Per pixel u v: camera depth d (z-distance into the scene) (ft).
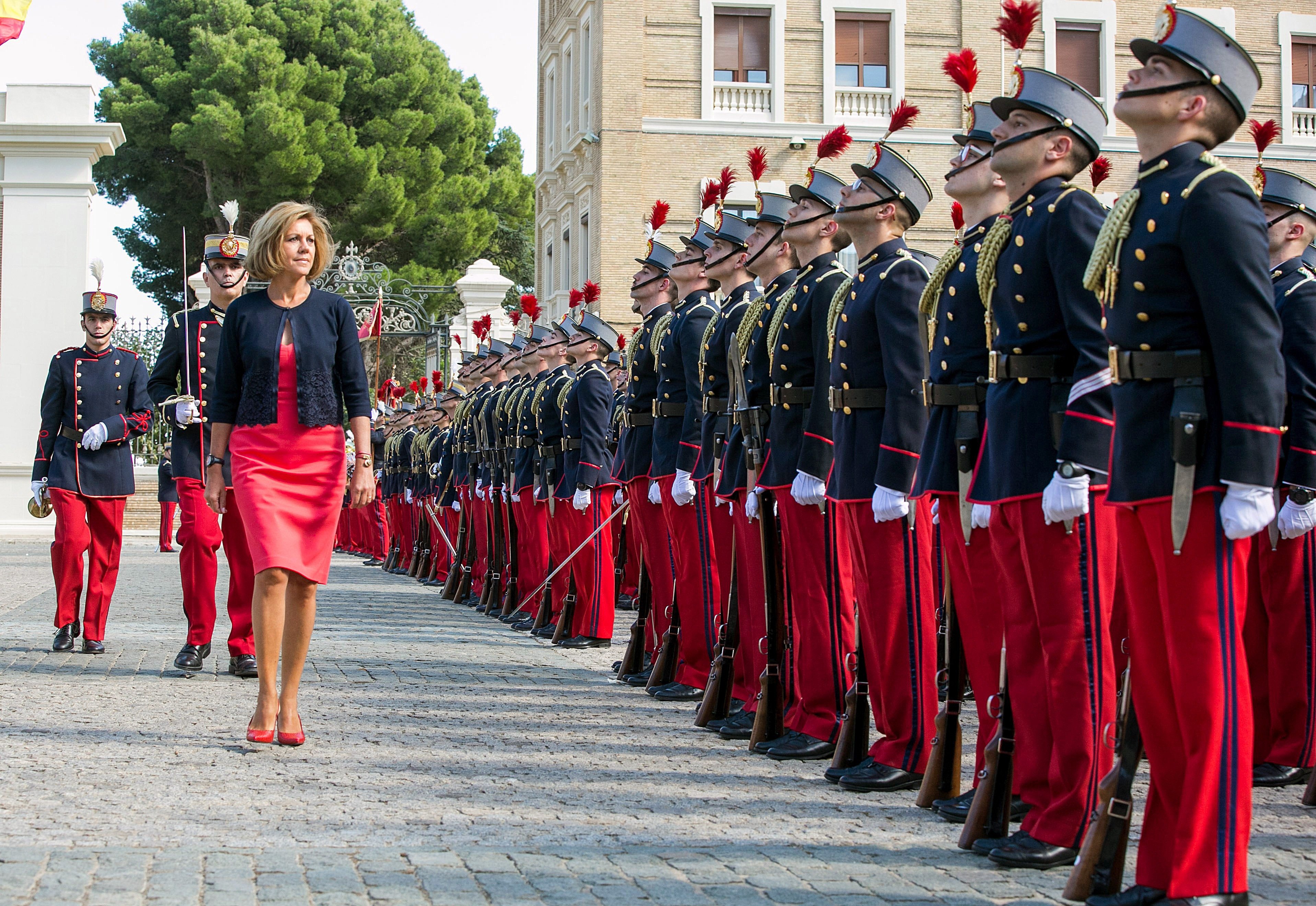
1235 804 13.04
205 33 138.00
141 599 44.42
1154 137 13.80
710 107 87.81
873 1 87.66
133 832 15.80
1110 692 15.49
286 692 21.16
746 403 22.61
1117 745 13.96
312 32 143.84
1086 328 15.07
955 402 17.25
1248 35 85.46
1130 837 16.46
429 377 100.53
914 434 18.83
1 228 77.51
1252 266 12.84
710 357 25.08
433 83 152.56
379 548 72.74
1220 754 13.04
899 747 19.12
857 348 19.67
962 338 17.16
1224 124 13.62
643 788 18.72
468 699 25.90
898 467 18.75
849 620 21.24
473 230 149.79
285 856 14.87
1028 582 15.94
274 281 21.88
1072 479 14.87
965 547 17.37
